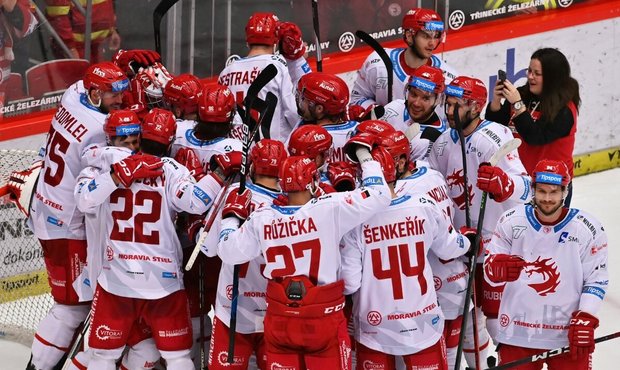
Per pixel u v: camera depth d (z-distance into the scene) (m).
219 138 15.14
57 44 20.27
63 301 15.72
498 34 24.94
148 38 21.44
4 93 19.84
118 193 14.12
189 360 14.66
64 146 15.23
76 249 15.54
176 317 14.44
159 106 16.48
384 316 13.40
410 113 15.80
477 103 14.91
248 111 14.21
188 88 15.62
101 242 14.57
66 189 15.30
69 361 15.02
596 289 13.30
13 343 17.91
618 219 23.12
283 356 13.16
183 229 15.32
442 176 14.66
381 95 18.72
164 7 17.95
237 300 13.75
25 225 19.23
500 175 14.08
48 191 15.43
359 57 23.61
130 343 14.79
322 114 15.32
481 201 14.55
